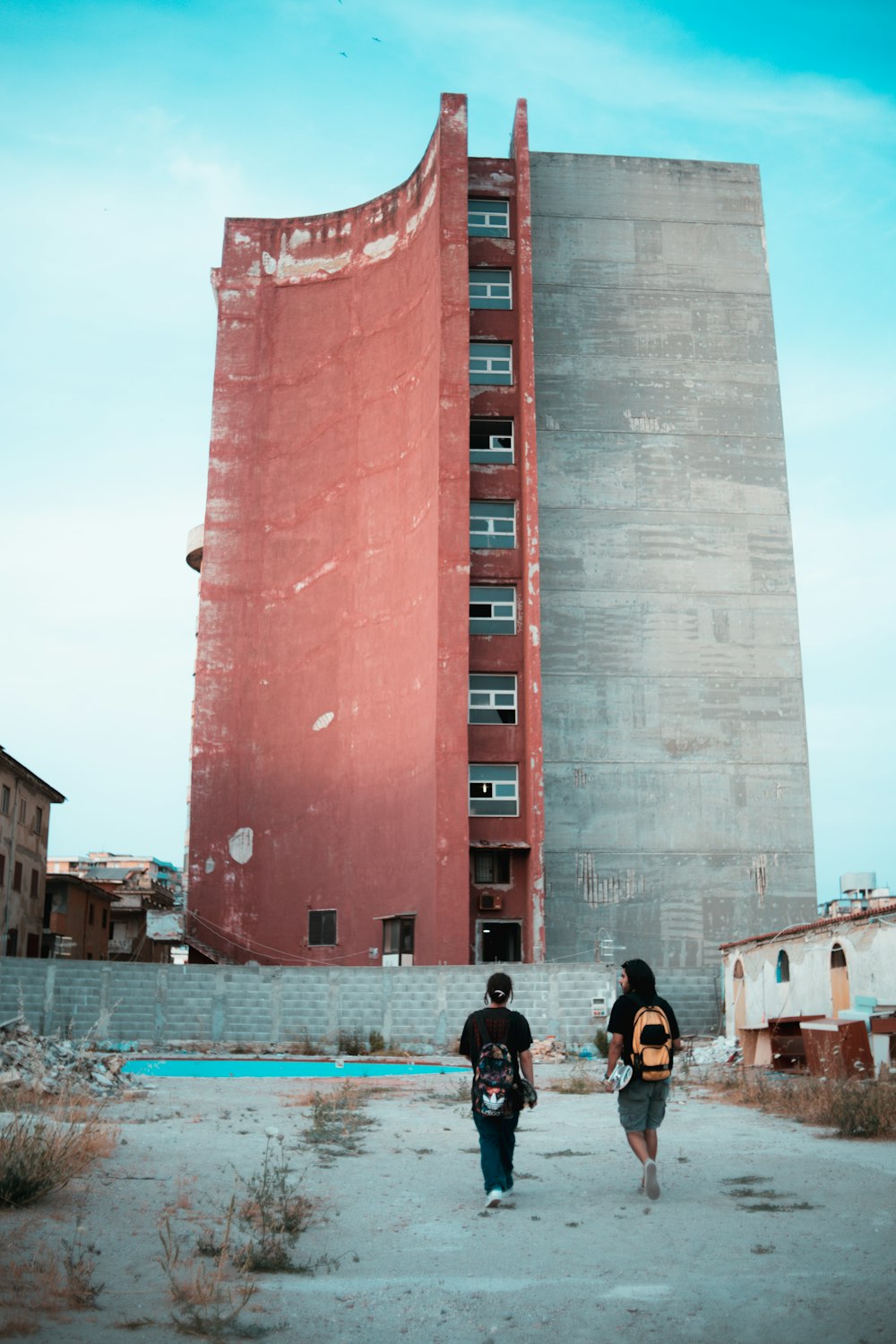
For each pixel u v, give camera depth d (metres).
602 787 41.62
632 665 42.81
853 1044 18.03
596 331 45.72
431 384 41.38
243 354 49.16
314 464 46.75
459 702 37.22
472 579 40.19
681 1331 6.39
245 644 46.47
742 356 46.22
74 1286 6.82
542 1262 7.80
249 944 43.56
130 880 79.38
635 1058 9.73
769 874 41.62
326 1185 10.45
